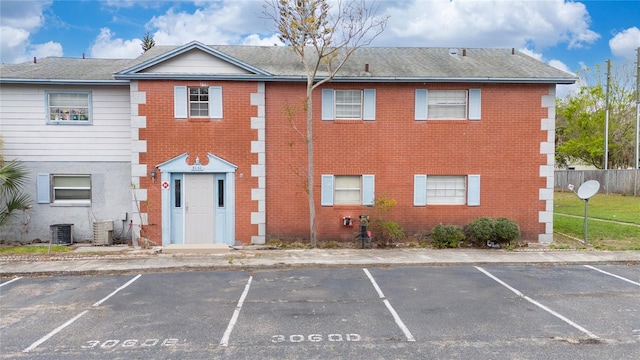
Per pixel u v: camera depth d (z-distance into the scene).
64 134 14.52
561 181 36.22
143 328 7.16
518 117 14.68
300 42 13.51
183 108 13.85
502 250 13.27
